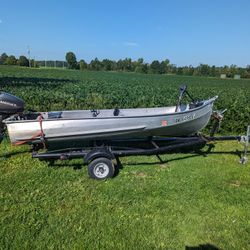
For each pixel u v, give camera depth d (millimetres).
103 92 18969
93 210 4336
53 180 5316
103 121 5461
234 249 3549
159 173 5746
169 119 5848
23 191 4879
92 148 5766
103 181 5309
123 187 5082
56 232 3787
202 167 6113
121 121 5547
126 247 3541
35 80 33438
